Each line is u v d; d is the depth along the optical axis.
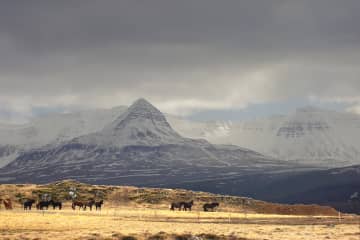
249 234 189.50
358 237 180.62
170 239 178.62
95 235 182.62
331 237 180.50
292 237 180.38
